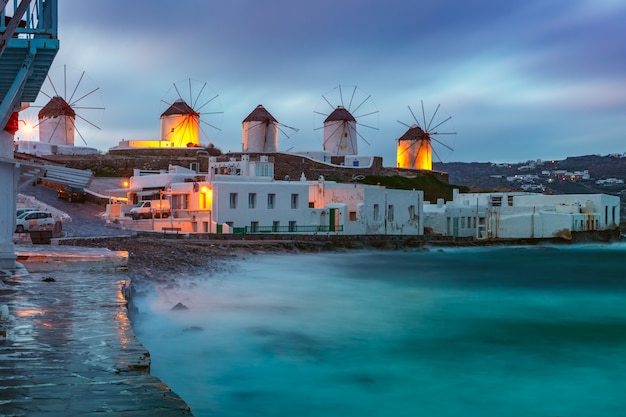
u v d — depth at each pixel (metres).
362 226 70.25
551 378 18.23
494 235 91.19
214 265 39.72
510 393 16.81
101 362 9.68
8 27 13.71
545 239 88.56
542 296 37.41
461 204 90.75
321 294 34.62
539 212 90.31
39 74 19.03
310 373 17.72
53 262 22.92
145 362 9.70
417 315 28.66
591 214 94.56
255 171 79.06
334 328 24.34
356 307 30.45
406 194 77.31
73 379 8.80
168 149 118.38
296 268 46.47
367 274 46.91
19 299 15.13
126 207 64.19
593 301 35.44
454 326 26.17
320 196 71.62
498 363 19.78
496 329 25.66
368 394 16.14
